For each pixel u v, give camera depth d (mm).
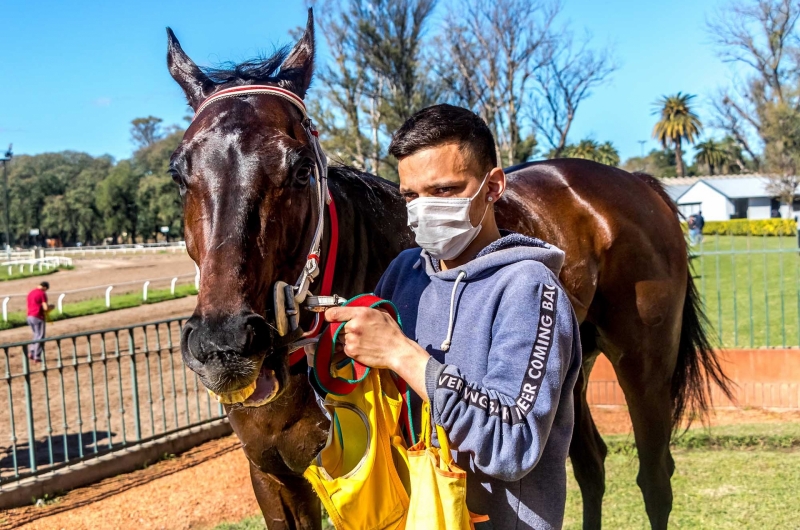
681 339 3547
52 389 8109
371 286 2477
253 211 1626
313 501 2318
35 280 24734
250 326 1472
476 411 1279
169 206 64688
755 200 46594
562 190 3270
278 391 1641
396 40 20094
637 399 3326
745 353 5914
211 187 1641
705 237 26844
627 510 3902
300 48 2182
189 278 22672
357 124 20359
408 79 20594
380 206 2561
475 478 1473
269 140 1715
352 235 2387
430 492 1349
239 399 1491
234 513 4305
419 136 1413
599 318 3338
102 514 4375
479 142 1430
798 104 26766
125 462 5242
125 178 67812
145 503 4551
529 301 1366
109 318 14047
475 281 1472
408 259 1718
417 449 1440
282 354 1672
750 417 5609
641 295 3250
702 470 4418
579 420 3330
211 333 1445
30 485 4645
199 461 5445
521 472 1290
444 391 1283
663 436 3314
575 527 3736
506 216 2988
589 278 3189
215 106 1813
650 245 3311
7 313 15227
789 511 3697
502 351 1351
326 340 1565
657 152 72125
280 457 2141
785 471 4309
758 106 27656
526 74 23469
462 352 1433
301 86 2090
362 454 1560
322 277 2137
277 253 1702
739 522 3594
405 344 1353
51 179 73375
